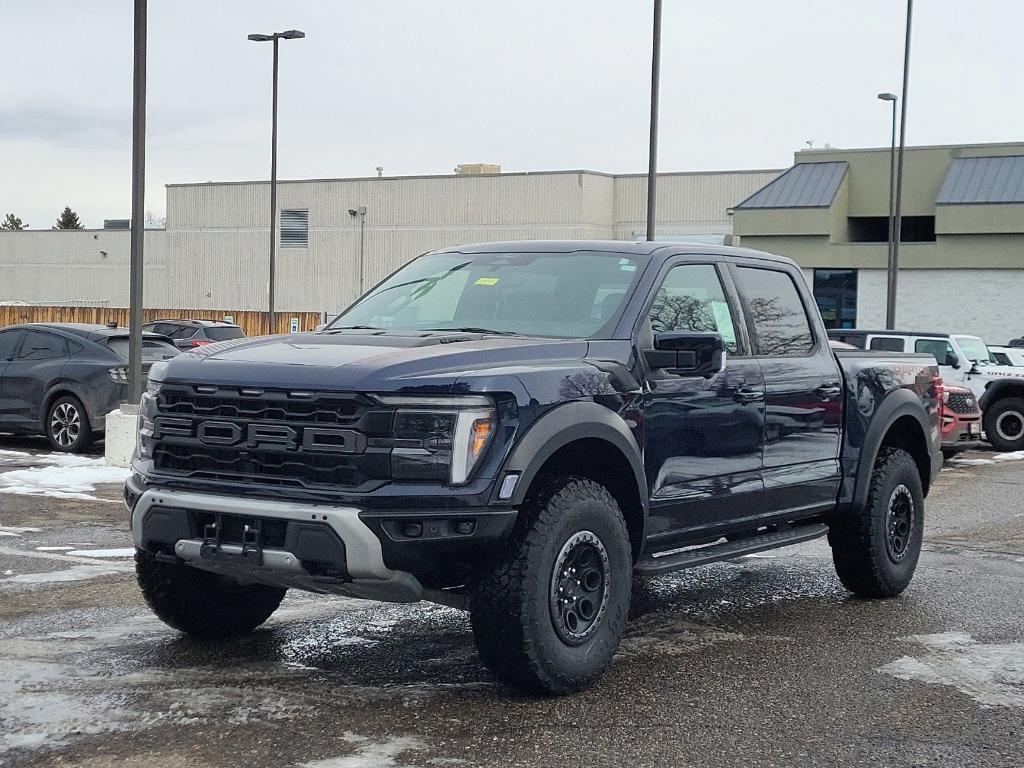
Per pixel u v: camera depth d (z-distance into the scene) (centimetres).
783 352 681
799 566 877
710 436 605
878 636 655
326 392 481
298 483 484
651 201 2486
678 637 645
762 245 4525
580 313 586
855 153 4591
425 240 6669
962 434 1731
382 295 649
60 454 1499
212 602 596
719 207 6319
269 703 506
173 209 7350
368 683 539
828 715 509
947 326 4247
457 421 479
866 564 743
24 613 665
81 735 463
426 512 471
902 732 488
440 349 513
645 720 495
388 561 470
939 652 621
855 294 4391
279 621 658
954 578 836
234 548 488
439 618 670
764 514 655
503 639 497
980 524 1116
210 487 501
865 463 728
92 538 914
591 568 525
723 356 568
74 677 540
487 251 652
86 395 1501
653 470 570
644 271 603
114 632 625
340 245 6888
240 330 3088
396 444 474
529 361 524
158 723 478
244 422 496
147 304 7569
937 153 4450
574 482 524
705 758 451
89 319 6338
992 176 4272
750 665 589
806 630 668
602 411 529
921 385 797
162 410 523
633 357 567
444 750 452
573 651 517
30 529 953
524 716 496
